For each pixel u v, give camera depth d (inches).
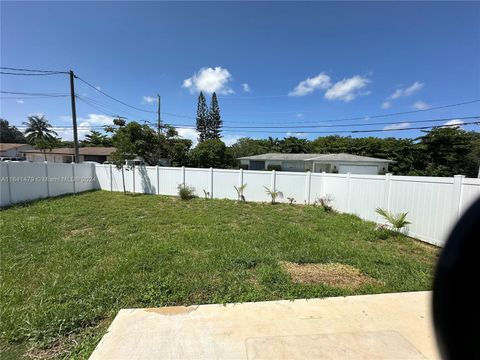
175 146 973.2
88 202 444.5
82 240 225.3
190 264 170.4
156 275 153.1
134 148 651.5
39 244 213.8
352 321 108.6
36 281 147.3
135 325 106.0
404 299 127.3
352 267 172.2
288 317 111.5
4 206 386.0
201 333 100.7
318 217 352.5
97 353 90.2
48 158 1487.5
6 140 2422.5
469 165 1091.9
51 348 96.6
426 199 239.0
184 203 461.7
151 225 285.9
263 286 141.6
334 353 89.8
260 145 1782.7
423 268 170.6
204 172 535.2
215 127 1872.5
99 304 123.6
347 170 924.0
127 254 187.8
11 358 91.4
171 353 90.0
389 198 290.2
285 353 89.7
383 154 1261.1
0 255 186.9
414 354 89.8
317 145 1652.3
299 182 479.5
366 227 286.8
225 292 134.9
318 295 131.6
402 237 250.4
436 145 1127.0
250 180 507.5
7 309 118.6
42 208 373.4
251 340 96.3
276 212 389.7
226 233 251.0
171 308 119.0
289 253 194.5
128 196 529.0
